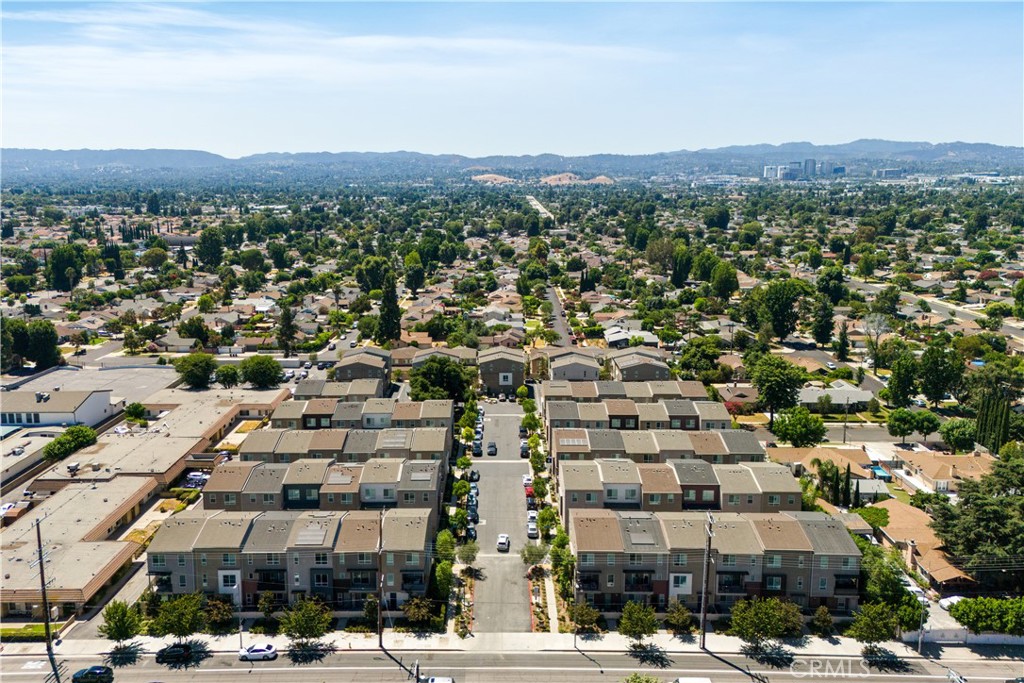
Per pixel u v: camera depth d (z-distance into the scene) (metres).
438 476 110.25
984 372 162.25
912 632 87.50
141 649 84.88
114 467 123.75
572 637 87.69
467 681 80.50
